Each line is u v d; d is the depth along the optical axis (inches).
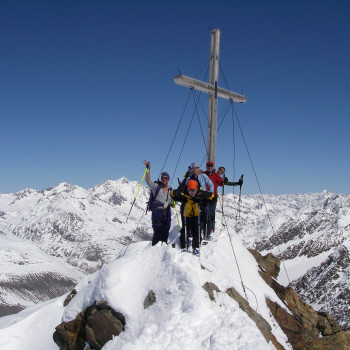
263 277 611.8
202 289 469.7
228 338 406.3
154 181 610.2
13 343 587.2
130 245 630.5
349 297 6924.2
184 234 585.9
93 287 553.3
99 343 484.1
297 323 549.0
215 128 820.6
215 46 804.0
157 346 410.6
